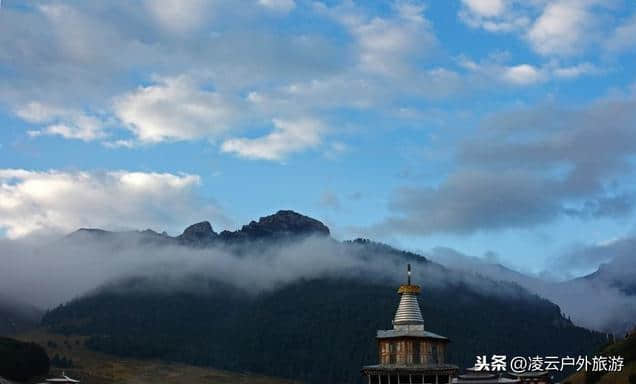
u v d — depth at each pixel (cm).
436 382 12631
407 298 13762
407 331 13388
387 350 13225
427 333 13338
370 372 12800
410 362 12975
